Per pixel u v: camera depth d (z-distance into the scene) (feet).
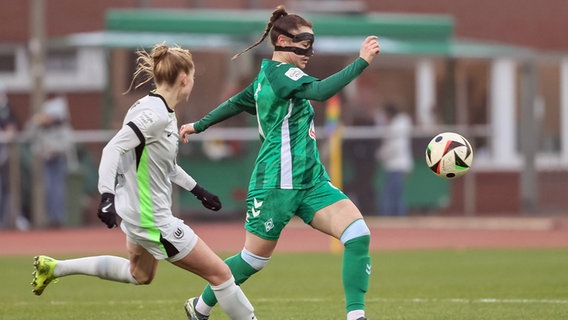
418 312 83.10
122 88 186.19
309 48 69.77
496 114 210.18
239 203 188.14
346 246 67.77
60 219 180.96
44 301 92.94
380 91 200.03
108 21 191.01
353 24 199.00
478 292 97.19
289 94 67.10
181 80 65.62
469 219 197.26
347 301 67.72
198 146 185.68
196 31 192.65
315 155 69.21
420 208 196.75
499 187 211.61
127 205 64.64
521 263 126.41
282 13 70.59
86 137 184.44
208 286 70.95
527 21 236.22
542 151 225.15
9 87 213.87
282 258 135.85
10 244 157.07
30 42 214.07
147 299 94.12
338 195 68.85
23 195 179.63
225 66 186.91
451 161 71.77
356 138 190.90
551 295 94.22
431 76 204.44
